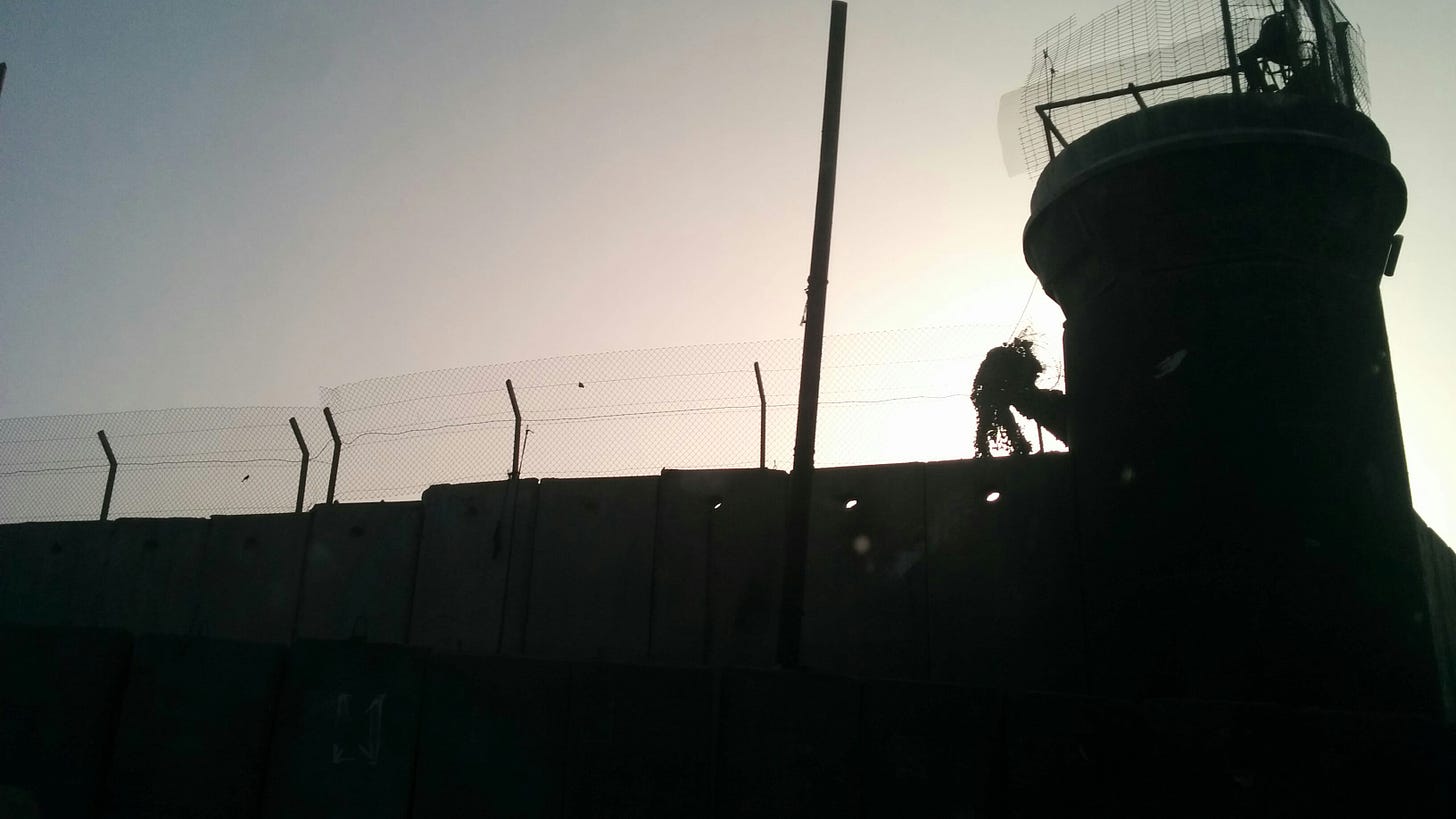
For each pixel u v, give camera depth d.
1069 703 6.07
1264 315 7.05
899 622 9.10
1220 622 6.68
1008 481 9.02
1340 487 6.73
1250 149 7.14
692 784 6.75
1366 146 7.28
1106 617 7.54
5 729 8.76
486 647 10.66
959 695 6.29
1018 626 8.62
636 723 7.03
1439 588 10.71
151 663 8.70
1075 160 7.98
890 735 6.38
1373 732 5.38
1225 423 6.95
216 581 12.37
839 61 8.18
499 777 7.34
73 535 13.30
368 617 11.38
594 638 10.24
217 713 8.31
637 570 10.28
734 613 9.74
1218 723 5.69
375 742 7.78
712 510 10.14
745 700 6.76
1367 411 6.99
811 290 7.87
